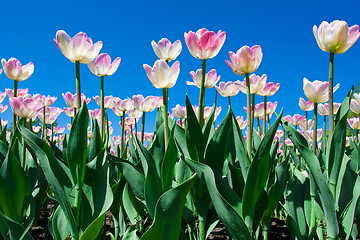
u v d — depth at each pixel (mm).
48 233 2365
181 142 2258
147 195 1810
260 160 1830
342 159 2061
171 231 1657
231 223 1723
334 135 1932
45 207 3461
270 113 3646
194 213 2215
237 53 2049
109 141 3125
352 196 2182
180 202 1629
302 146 1912
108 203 1819
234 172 2174
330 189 1983
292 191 2467
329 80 1903
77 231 1790
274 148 2191
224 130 2051
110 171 2502
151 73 1897
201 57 2000
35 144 1762
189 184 1600
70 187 1979
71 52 1883
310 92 2158
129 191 2217
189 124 1912
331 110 1924
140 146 1864
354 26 1810
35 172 2684
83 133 1810
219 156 2055
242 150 2137
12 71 2488
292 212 2346
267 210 2281
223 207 1711
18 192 2008
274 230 3127
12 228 1834
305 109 3293
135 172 2045
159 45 2438
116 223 2492
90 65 2303
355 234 2246
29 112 2496
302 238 2262
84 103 1816
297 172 2625
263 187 2076
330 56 1895
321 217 2270
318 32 1910
